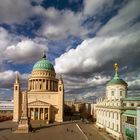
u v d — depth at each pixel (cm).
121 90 10519
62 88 14888
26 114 9188
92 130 10062
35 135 8156
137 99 8081
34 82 16488
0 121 13662
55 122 13762
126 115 7206
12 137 7612
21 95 14550
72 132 9169
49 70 16825
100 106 11212
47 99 15050
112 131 8550
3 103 19400
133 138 6525
